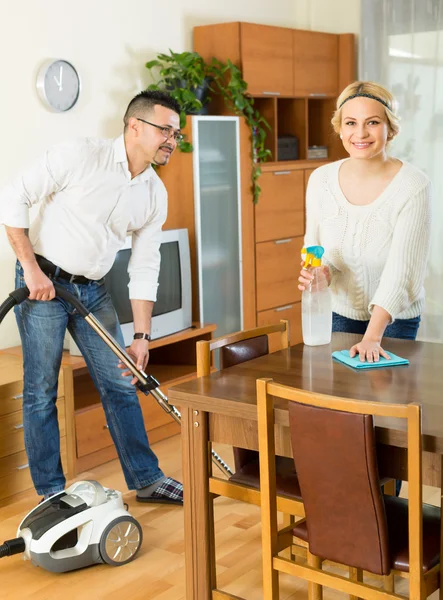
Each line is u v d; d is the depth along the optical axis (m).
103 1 4.30
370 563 1.84
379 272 2.63
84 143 2.82
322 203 2.68
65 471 3.51
